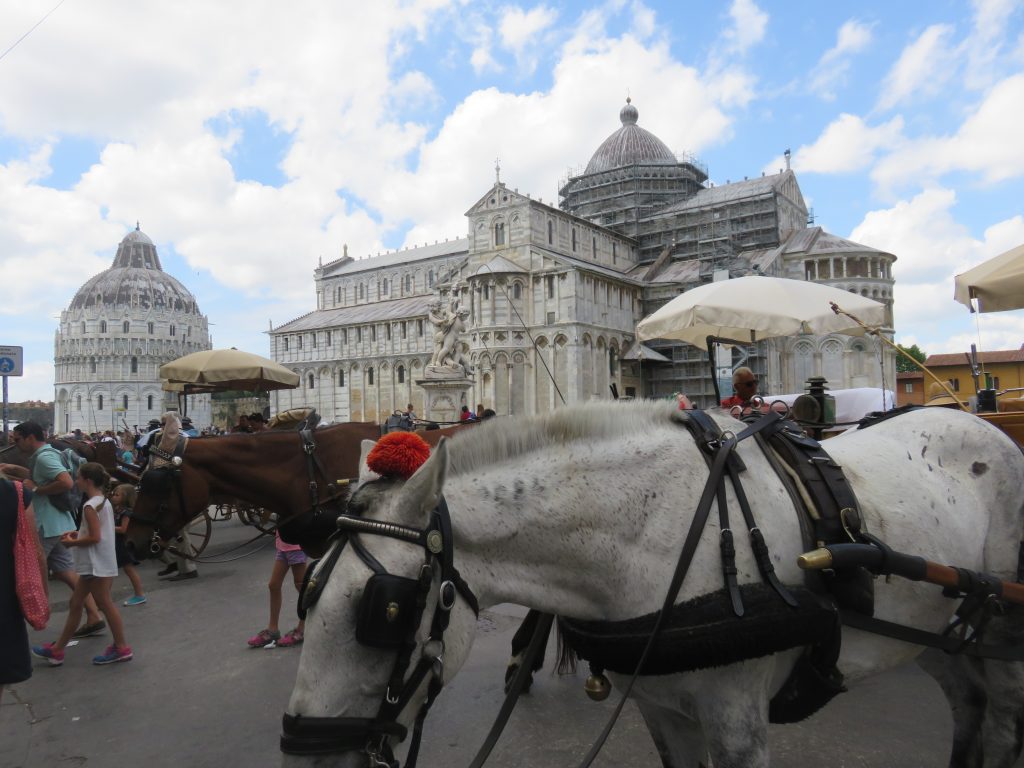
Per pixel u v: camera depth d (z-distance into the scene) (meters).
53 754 5.63
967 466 3.64
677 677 2.61
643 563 2.64
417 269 95.44
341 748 1.99
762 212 70.31
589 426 2.81
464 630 2.32
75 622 7.84
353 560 2.18
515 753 5.29
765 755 2.59
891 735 5.26
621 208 80.75
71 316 142.75
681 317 7.87
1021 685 3.45
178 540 11.93
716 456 2.83
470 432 2.75
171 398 138.88
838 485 2.98
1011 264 5.50
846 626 2.90
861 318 7.59
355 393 87.81
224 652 8.11
